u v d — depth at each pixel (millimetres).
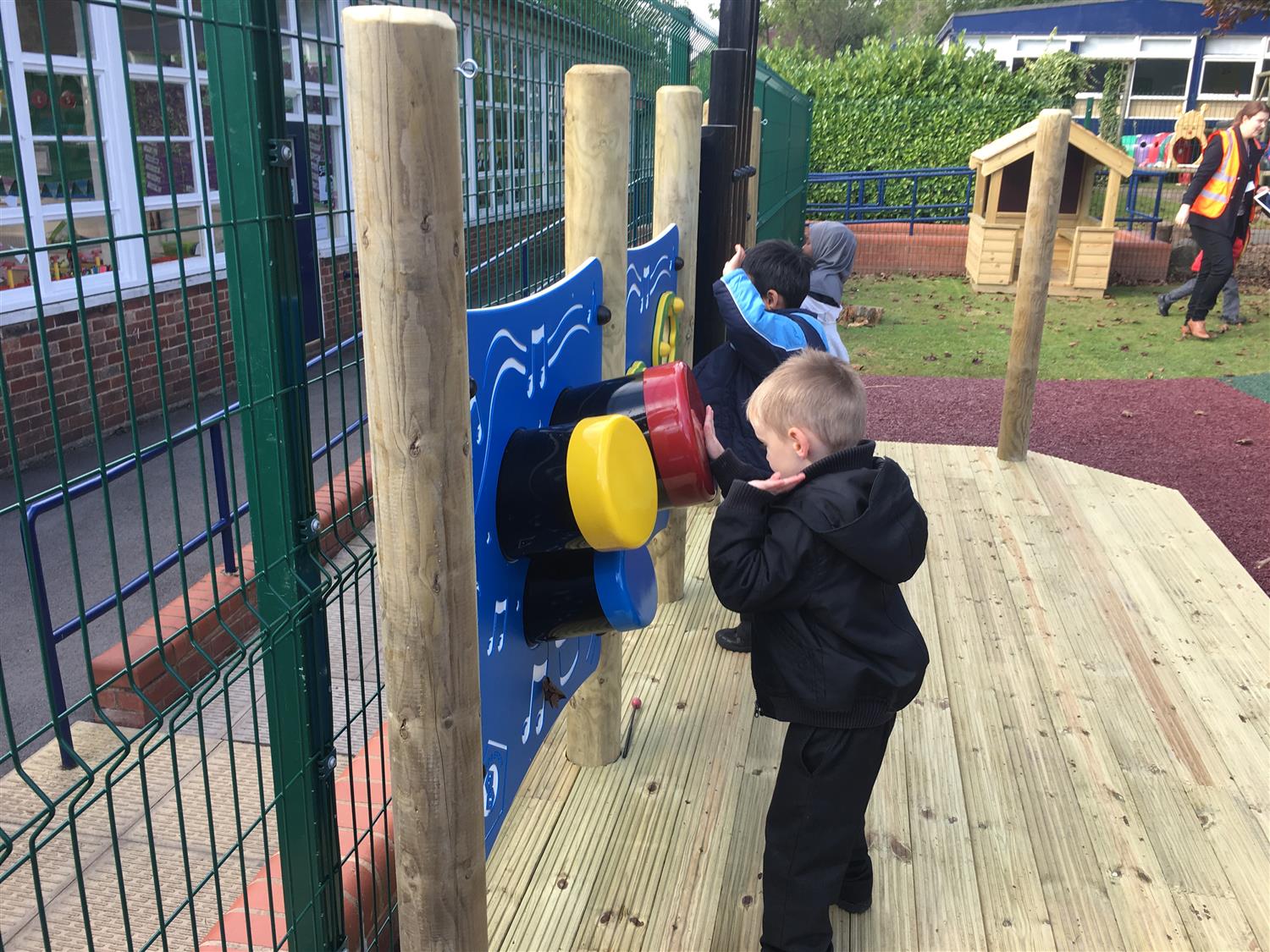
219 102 1457
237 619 4012
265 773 3092
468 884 1639
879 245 14602
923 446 6055
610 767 2912
